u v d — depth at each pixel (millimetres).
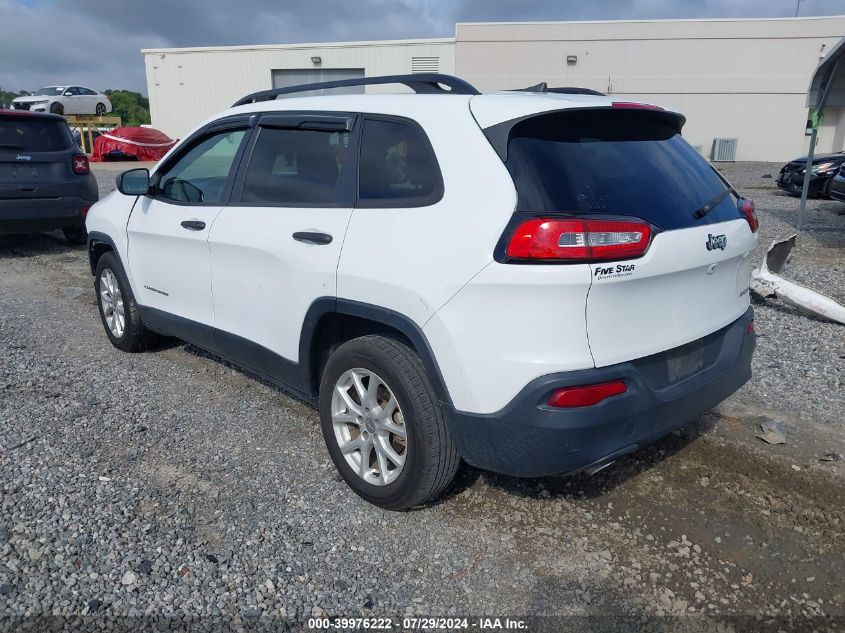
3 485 3389
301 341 3508
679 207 2967
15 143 8562
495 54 28578
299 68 30000
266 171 3830
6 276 8062
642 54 28250
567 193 2697
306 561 2928
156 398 4547
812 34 27375
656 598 2766
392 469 3215
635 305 2734
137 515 3193
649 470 3688
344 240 3197
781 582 2861
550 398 2609
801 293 6348
